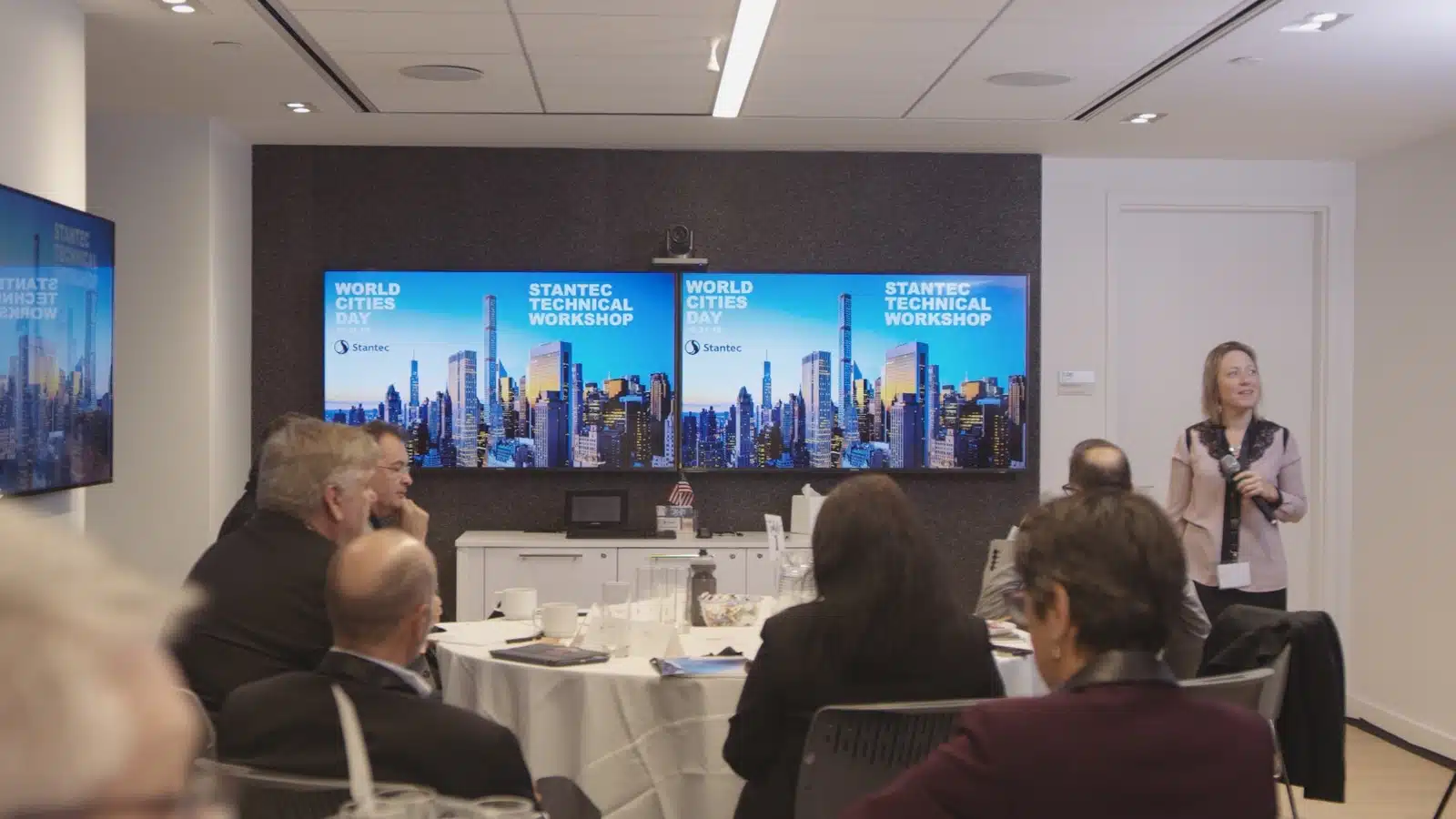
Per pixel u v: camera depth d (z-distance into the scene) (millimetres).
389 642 2033
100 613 497
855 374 6707
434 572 2090
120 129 5973
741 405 6684
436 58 4883
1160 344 7027
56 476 3965
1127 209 6977
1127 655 1451
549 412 6645
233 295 6359
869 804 1409
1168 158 6930
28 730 467
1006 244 6840
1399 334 6477
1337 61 4836
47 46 3990
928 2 4090
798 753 2541
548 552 6324
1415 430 6309
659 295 6664
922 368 6719
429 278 6598
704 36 4555
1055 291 6930
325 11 4258
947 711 2338
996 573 4273
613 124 6125
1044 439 6922
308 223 6660
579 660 3492
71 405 4094
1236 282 7027
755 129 6246
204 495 5996
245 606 2629
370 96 5516
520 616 4102
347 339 6582
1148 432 7016
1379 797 5336
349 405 6590
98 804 485
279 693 1995
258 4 4176
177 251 6000
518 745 2031
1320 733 3607
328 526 2824
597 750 3371
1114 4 4113
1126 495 1541
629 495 6777
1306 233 7047
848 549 2541
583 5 4180
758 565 6328
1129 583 1458
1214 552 4922
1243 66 4926
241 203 6492
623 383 6660
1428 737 6086
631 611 3859
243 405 6535
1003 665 3543
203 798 538
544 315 6637
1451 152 6055
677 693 3361
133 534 5965
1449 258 6055
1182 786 1365
